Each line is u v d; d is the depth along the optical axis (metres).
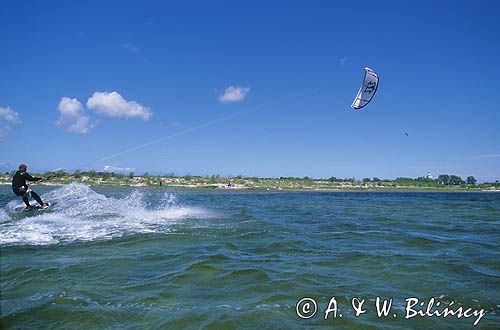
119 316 4.90
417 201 29.95
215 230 11.46
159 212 16.45
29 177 16.03
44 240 9.52
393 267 7.30
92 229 11.30
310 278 6.52
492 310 5.29
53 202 18.77
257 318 4.90
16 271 6.74
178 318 4.84
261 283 6.22
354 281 6.43
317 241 9.94
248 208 20.02
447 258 8.11
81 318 4.83
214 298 5.55
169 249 8.62
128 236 10.20
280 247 9.05
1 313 4.96
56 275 6.55
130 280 6.34
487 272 7.08
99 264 7.25
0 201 20.75
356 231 11.84
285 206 22.27
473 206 24.20
